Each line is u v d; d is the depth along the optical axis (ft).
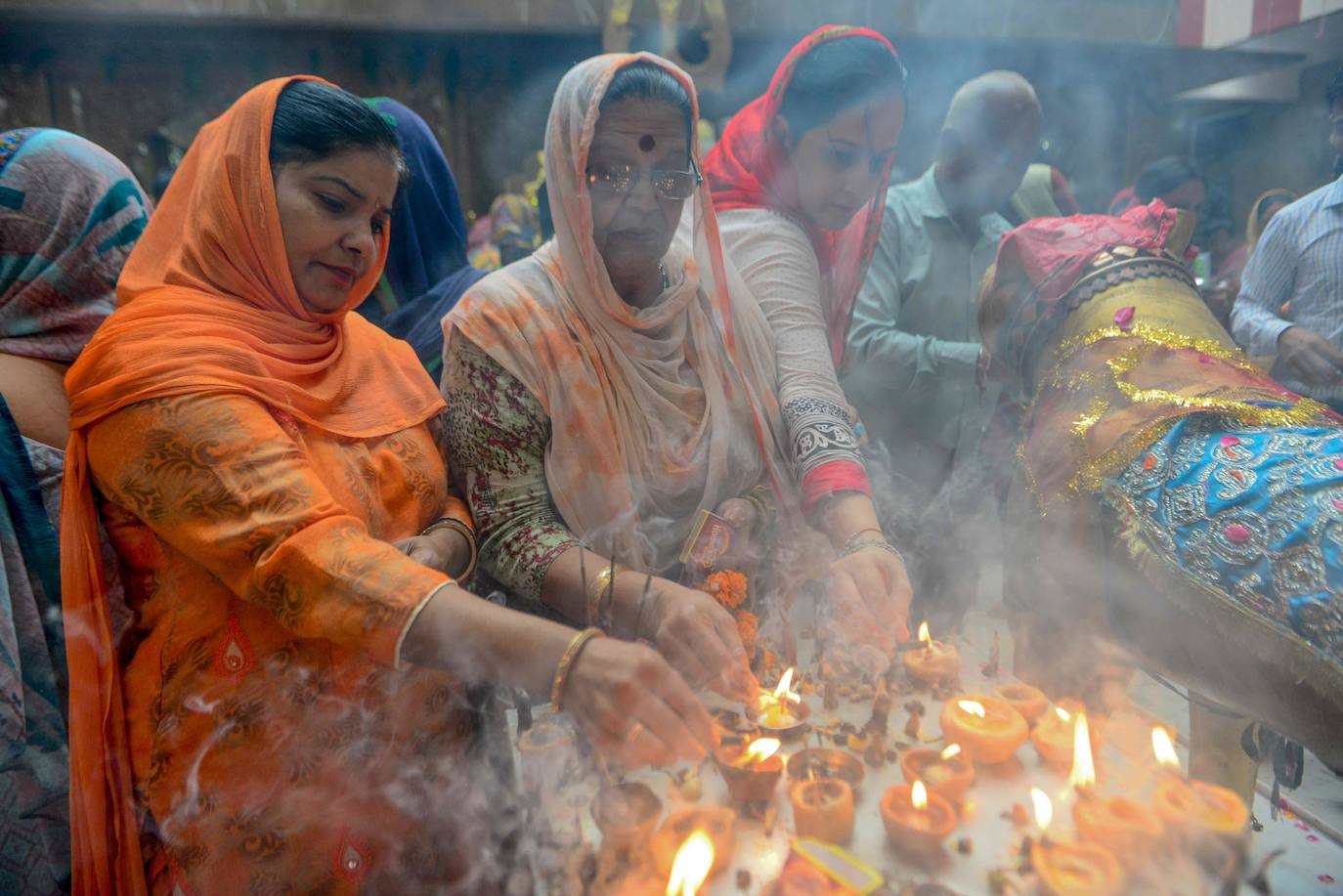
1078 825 2.61
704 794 3.01
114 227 3.51
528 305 3.42
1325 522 2.60
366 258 2.97
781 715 3.36
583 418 3.37
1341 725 2.51
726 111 14.15
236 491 2.47
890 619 3.06
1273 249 5.99
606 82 3.03
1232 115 8.59
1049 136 14.53
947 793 2.81
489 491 3.43
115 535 2.77
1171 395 3.22
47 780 3.24
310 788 2.89
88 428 2.63
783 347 3.84
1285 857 2.72
